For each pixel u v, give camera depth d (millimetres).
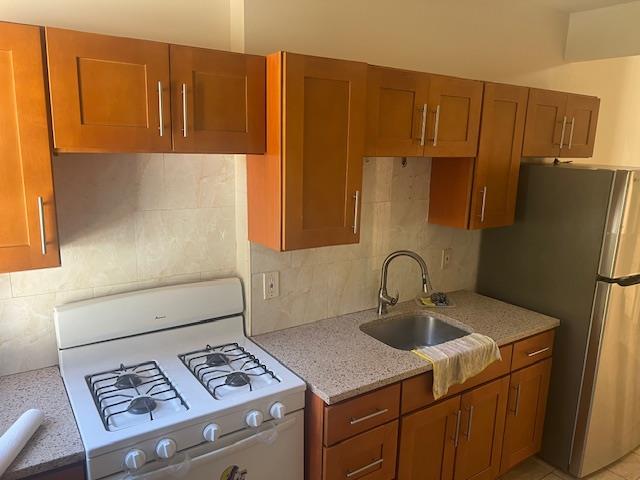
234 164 2061
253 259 2074
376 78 1902
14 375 1730
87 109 1409
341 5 2084
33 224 1388
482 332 2309
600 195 2332
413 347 2562
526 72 2877
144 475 1417
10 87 1302
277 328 2217
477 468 2311
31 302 1724
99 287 1847
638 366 2637
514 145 2494
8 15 1524
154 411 1530
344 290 2420
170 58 1511
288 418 1719
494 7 2627
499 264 2852
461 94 2195
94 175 1771
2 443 1284
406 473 1998
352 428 1765
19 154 1341
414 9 2328
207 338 2057
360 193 1917
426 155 2143
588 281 2418
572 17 2980
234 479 1616
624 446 2766
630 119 3688
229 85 1647
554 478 2600
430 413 2006
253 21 1863
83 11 1638
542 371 2514
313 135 1750
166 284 1999
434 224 2680
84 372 1751
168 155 1912
